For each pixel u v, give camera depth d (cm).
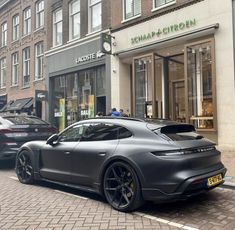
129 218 554
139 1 1551
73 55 1942
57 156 736
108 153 622
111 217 559
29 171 820
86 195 707
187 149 570
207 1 1255
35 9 2409
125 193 592
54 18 2180
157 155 562
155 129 604
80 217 561
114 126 657
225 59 1198
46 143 771
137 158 576
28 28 2536
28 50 2516
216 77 1223
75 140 718
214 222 533
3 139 1016
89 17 1861
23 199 678
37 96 2106
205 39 1259
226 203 630
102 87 1784
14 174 964
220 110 1209
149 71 1480
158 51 1452
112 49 1639
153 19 1448
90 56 1809
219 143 1211
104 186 623
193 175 553
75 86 1988
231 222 533
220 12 1218
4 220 553
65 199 675
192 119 1311
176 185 541
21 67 2573
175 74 1476
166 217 558
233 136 1173
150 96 1477
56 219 552
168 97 1502
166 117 1491
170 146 564
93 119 711
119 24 1625
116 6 1647
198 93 1294
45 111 2203
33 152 802
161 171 553
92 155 652
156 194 555
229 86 1186
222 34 1209
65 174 711
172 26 1373
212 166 607
